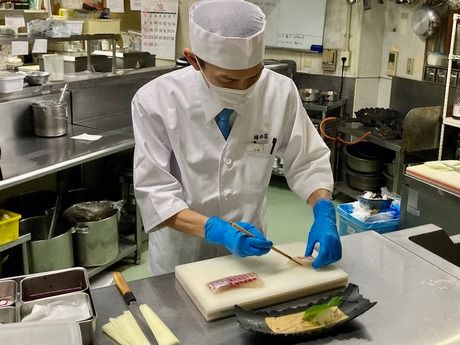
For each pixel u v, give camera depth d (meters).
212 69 1.26
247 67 1.22
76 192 3.32
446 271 1.25
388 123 3.85
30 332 0.89
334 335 1.00
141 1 4.53
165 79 1.41
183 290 1.16
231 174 1.45
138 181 1.38
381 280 1.21
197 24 1.24
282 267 1.21
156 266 1.65
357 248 1.37
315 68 4.46
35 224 2.83
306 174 1.51
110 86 3.46
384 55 4.29
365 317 1.06
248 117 1.42
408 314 1.07
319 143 1.54
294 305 1.11
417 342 0.98
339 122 4.02
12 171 2.31
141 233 3.15
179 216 1.32
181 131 1.40
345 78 4.30
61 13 3.40
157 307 1.10
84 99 3.31
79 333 0.89
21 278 1.18
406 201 2.13
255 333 1.00
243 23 1.22
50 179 3.38
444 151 3.55
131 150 3.43
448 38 3.74
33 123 2.96
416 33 3.82
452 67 3.63
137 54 3.73
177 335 1.01
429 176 1.99
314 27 4.34
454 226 1.92
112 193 3.54
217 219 1.25
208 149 1.42
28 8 4.53
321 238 1.24
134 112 1.43
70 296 1.11
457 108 3.32
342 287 1.18
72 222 2.81
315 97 4.18
